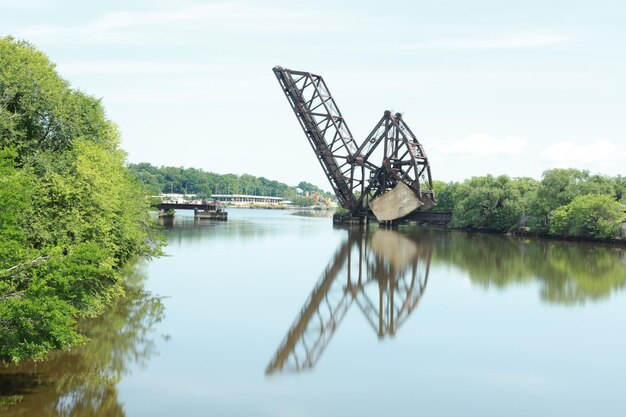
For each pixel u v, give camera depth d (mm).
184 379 23984
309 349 28859
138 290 40875
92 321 31891
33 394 21828
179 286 43156
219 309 36219
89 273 25359
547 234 108688
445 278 52000
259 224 132250
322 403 22141
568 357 28562
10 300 20703
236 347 28609
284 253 67625
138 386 23047
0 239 21844
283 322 33906
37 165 32188
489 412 21922
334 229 113625
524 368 26859
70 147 35781
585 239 100438
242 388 23359
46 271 22438
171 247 70500
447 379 25219
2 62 32281
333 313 36812
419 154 107812
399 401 22641
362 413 21375
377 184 110562
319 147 104188
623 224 94750
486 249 79250
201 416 20562
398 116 104000
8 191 22359
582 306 40219
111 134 47656
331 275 52125
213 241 80312
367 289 45812
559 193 109375
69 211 31469
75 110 37125
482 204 119438
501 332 32969
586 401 23141
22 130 31969
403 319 35812
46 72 34719
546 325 34688
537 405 22672
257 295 41156
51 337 22172
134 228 42719
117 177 38094
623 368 27031
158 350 27531
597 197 97375
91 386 22812
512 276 53531
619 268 60438
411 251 73812
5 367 24422
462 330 33344
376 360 27531
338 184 110500
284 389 23391
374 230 112062
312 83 99250
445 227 137000
